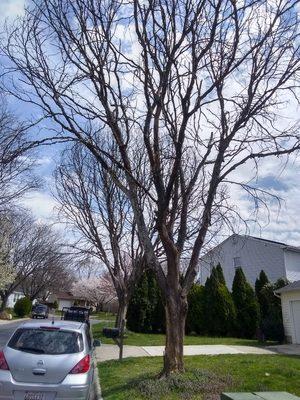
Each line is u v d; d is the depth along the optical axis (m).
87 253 22.03
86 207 20.94
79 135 8.66
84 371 7.17
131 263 24.38
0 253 39.06
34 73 8.28
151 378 8.67
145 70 8.47
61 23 8.16
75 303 78.19
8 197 24.70
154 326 24.95
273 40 8.28
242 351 15.55
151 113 8.79
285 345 18.41
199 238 9.24
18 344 7.24
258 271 32.62
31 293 61.03
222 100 9.01
